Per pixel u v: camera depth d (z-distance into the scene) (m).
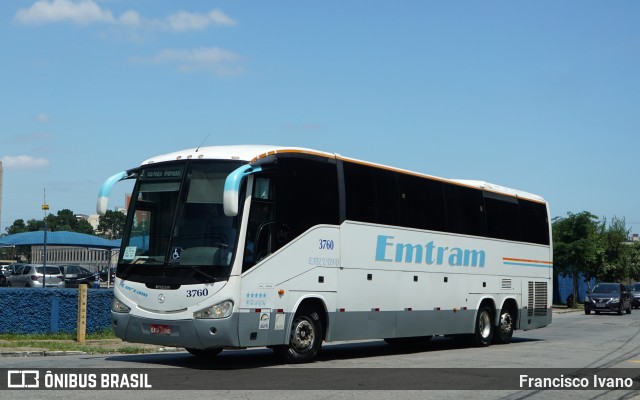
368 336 16.02
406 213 17.42
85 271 48.56
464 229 19.70
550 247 24.23
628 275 66.44
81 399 9.93
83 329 18.75
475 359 16.55
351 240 15.58
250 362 14.62
